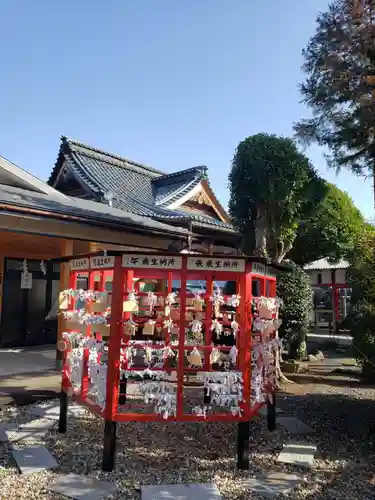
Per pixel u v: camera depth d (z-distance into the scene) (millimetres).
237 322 4777
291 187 8562
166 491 3777
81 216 8312
